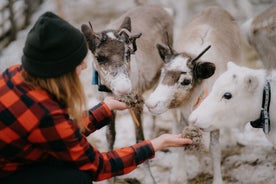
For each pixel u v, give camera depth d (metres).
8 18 6.57
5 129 2.01
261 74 2.82
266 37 4.10
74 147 2.08
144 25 4.10
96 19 7.23
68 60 1.95
